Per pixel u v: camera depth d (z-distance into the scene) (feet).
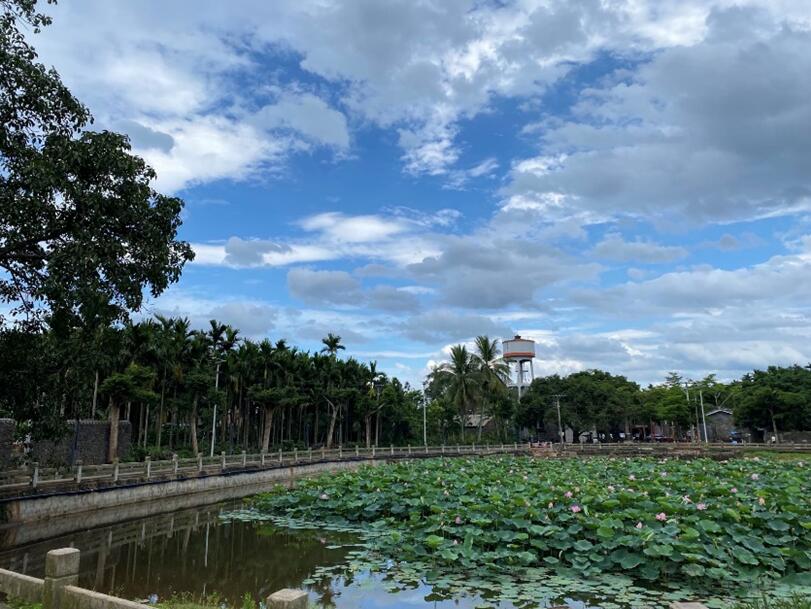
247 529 56.49
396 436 220.64
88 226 41.42
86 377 50.34
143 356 116.57
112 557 45.98
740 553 34.63
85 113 43.78
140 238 43.91
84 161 40.45
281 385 157.69
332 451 143.13
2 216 39.17
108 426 103.55
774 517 39.52
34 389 49.03
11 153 40.19
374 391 196.65
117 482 71.87
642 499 47.55
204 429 166.40
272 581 38.01
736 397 222.89
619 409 220.43
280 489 70.69
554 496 48.96
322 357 181.06
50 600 16.55
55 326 44.47
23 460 62.28
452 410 215.72
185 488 84.74
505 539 39.40
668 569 33.78
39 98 40.98
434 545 39.78
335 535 52.26
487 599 32.19
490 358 203.51
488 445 192.65
